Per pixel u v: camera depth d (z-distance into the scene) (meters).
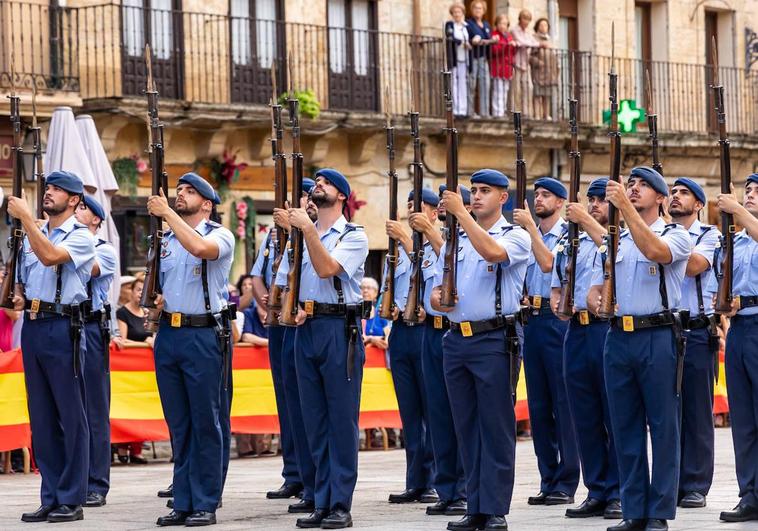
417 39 34.00
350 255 15.47
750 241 15.69
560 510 16.42
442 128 33.41
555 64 35.75
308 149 31.95
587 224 15.01
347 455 15.35
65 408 15.83
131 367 22.27
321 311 15.52
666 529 14.24
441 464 16.36
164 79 30.19
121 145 29.52
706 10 39.72
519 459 22.44
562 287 15.49
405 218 33.31
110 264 17.14
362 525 15.38
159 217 15.37
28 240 15.81
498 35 34.69
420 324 17.36
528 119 34.78
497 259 14.35
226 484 19.44
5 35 28.33
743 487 15.46
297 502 17.33
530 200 23.69
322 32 32.56
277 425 23.52
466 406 14.73
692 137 37.59
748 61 40.25
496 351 14.54
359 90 33.25
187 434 15.66
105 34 29.34
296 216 15.18
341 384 15.41
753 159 40.16
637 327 14.24
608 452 15.89
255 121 30.50
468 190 17.78
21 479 20.59
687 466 16.69
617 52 37.59
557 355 16.98
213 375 15.53
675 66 38.72
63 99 28.25
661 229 14.41
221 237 15.57
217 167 30.83
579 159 15.29
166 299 15.55
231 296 25.83
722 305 15.27
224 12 31.23
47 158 22.42
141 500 17.75
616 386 14.38
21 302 15.81
